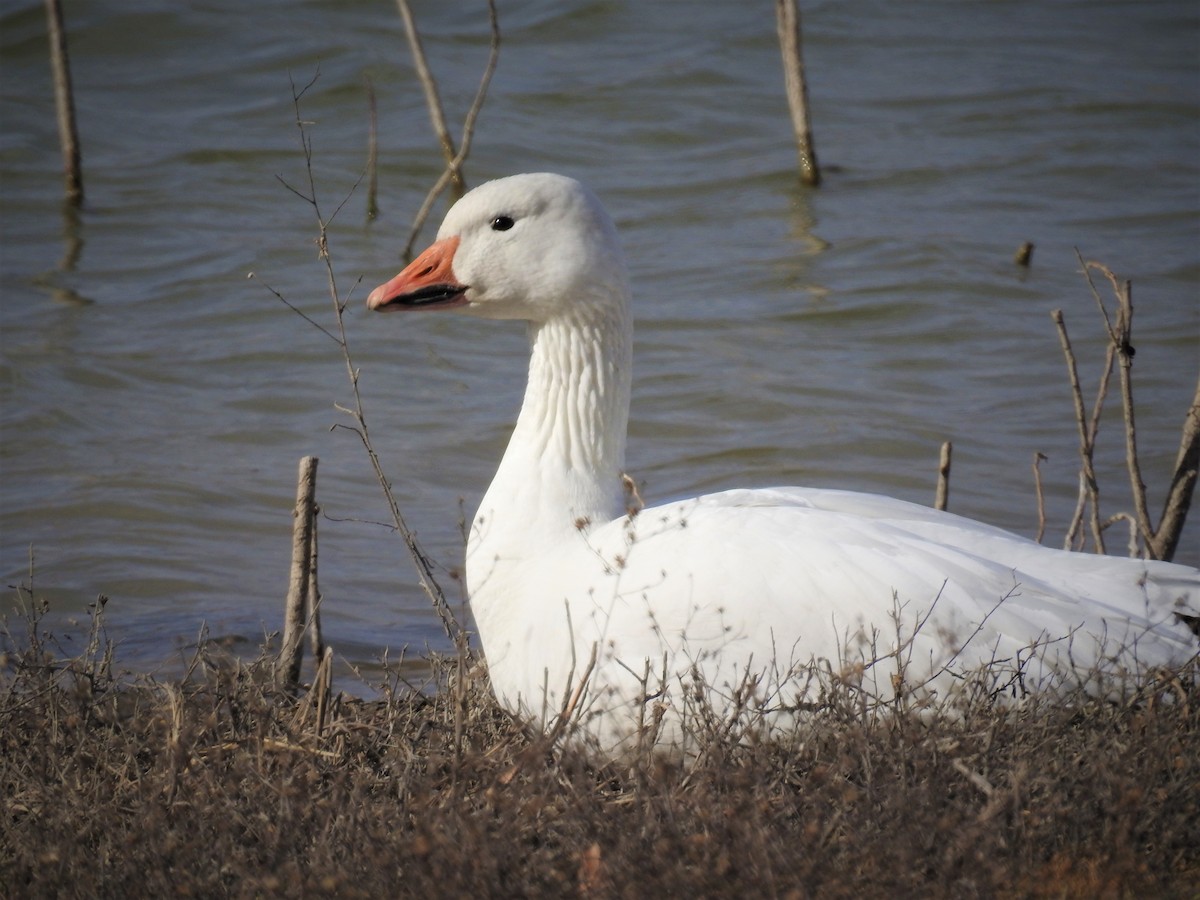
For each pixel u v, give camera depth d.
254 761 6.66
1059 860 5.65
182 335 16.95
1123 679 6.26
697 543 7.07
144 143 23.08
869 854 5.51
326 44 25.92
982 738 6.15
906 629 6.66
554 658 7.22
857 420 14.50
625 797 6.23
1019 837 5.64
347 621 10.93
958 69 26.30
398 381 15.74
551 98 24.27
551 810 6.09
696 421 14.65
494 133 23.05
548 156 22.47
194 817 6.15
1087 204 20.69
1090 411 14.57
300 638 8.68
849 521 7.12
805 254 19.02
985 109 24.41
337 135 23.28
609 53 26.22
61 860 5.92
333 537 12.33
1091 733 6.14
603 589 7.15
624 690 6.87
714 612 6.85
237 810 6.18
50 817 6.36
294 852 5.90
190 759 6.70
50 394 15.27
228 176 21.88
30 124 23.58
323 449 14.17
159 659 10.11
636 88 24.75
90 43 26.00
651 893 5.30
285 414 15.00
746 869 5.36
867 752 5.98
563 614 7.23
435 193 18.88
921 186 21.53
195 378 15.85
